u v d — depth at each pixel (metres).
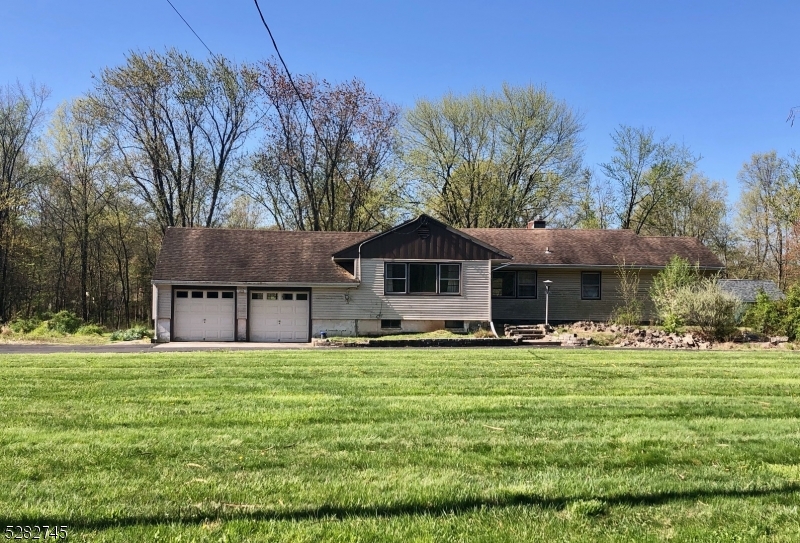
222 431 6.38
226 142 37.53
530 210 42.91
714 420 7.26
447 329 25.66
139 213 38.91
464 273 25.80
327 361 13.51
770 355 16.05
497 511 4.23
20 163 36.00
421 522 4.02
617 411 7.73
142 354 15.48
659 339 21.36
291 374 11.06
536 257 28.44
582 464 5.41
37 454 5.45
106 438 6.05
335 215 39.97
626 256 28.88
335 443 5.94
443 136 41.50
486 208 41.00
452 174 41.69
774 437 6.40
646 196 43.84
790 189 37.81
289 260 25.94
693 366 13.05
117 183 36.84
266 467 5.17
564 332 24.52
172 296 24.53
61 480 4.75
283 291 25.30
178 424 6.71
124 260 44.34
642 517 4.17
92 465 5.15
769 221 46.22
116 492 4.50
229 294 24.98
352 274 25.98
